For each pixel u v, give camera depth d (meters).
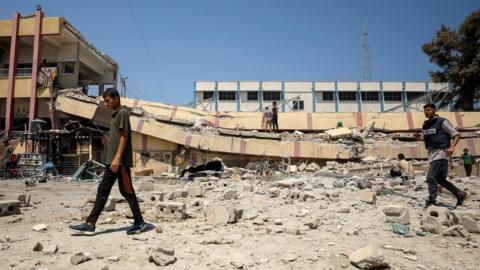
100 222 5.31
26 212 6.40
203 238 4.35
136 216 4.61
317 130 27.94
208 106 48.94
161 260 3.32
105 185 4.53
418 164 19.45
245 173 18.14
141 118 23.06
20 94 25.55
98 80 34.53
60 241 4.13
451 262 3.53
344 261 3.51
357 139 23.58
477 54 37.59
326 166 21.19
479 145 22.86
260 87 49.53
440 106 41.44
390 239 4.43
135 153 22.77
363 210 6.62
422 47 41.59
